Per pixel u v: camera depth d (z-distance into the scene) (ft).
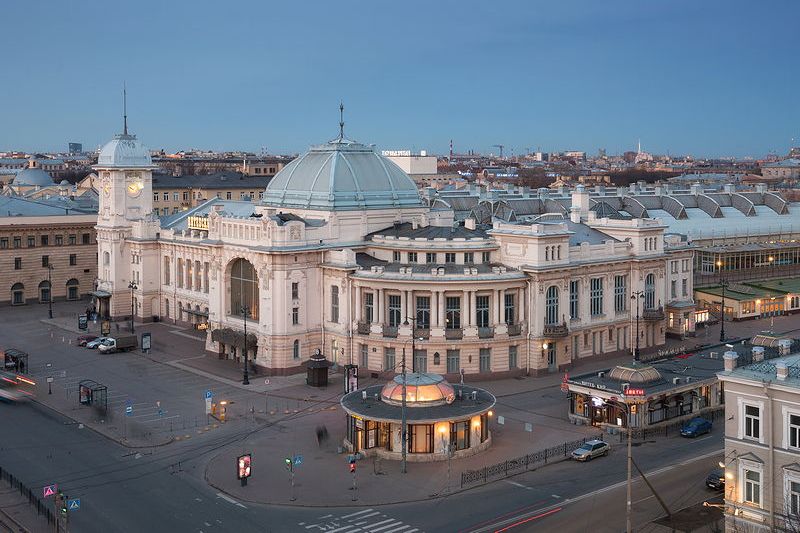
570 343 449.48
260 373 447.83
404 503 273.95
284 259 441.68
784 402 223.30
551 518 259.39
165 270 584.40
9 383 424.05
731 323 574.97
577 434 341.41
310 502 274.77
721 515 258.37
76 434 345.31
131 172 597.11
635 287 481.46
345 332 445.78
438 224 508.12
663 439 335.06
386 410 318.04
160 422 360.28
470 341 423.64
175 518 262.67
